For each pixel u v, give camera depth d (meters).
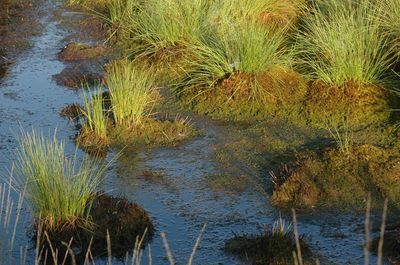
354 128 8.75
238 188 7.55
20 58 11.77
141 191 7.55
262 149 8.38
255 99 9.48
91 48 11.83
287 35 11.08
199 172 7.92
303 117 9.11
